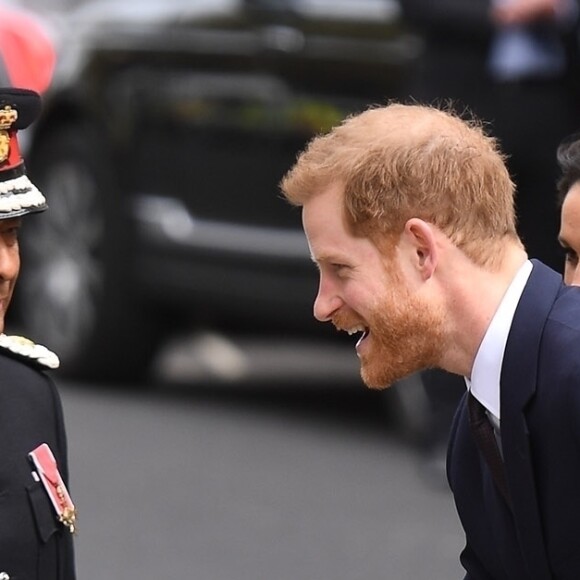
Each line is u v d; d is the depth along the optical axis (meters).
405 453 27.17
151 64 29.83
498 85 24.88
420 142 11.11
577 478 10.92
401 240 11.12
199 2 29.23
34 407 11.17
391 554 22.78
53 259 32.09
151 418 29.55
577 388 10.77
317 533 23.58
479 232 11.14
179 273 29.50
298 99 27.11
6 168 11.05
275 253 27.75
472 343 11.20
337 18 26.77
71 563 11.29
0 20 30.36
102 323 31.05
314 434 28.47
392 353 11.27
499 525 11.53
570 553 11.12
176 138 29.33
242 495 25.16
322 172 11.17
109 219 30.55
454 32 24.80
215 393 31.70
